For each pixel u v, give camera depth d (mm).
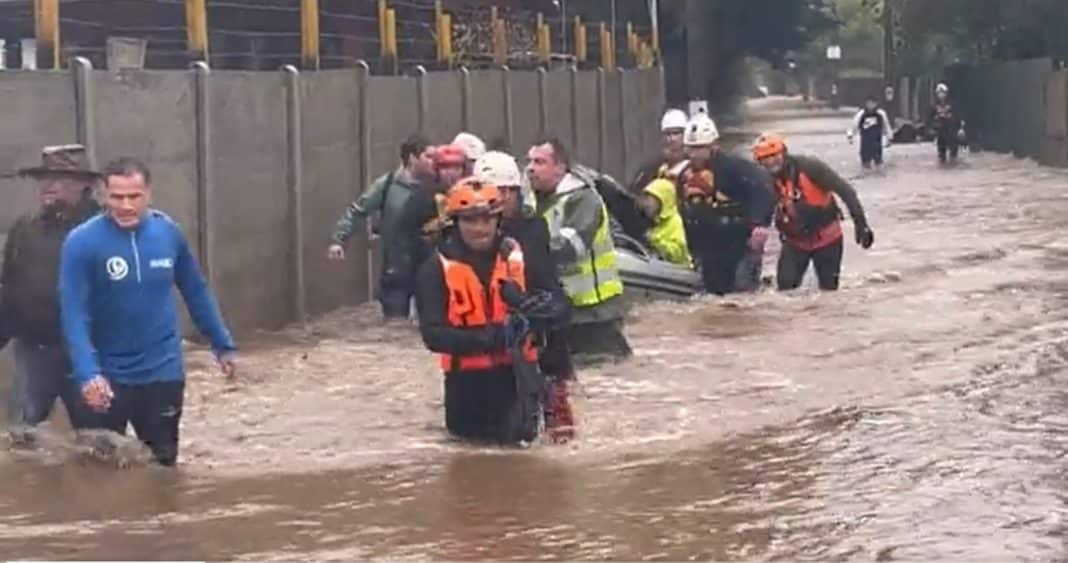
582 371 17812
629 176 46062
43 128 17094
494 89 32562
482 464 13477
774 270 27516
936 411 15180
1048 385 16406
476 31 38750
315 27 25500
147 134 19234
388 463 13625
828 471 12883
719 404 15984
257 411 16031
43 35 18234
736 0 101812
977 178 53281
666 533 11086
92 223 12914
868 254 29641
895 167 61250
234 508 11961
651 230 23250
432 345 14242
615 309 18047
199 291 13523
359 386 17422
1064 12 69188
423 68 30328
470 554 10633
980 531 10977
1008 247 30625
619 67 50000
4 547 10828
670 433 14664
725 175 23359
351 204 24734
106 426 13359
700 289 23359
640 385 16969
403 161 21750
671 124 23875
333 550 10766
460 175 19000
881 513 11516
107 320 12977
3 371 15805
